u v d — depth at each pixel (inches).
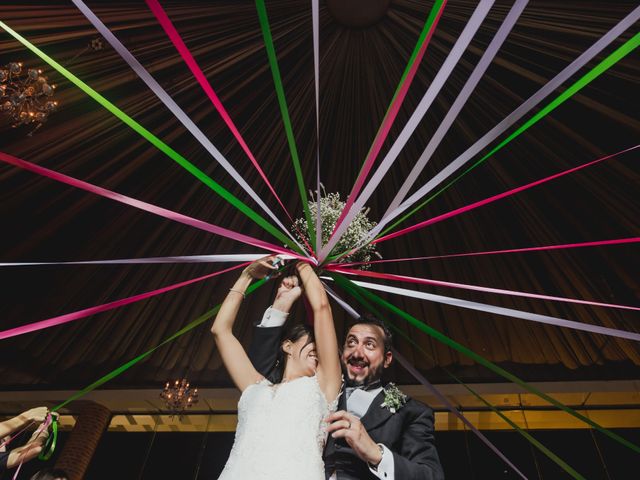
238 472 53.7
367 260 82.4
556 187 374.6
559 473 317.7
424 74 394.6
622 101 323.3
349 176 422.6
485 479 321.4
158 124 356.5
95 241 369.1
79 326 351.3
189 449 356.5
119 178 356.2
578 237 369.7
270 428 57.1
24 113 227.8
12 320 342.0
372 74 403.5
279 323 74.6
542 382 320.8
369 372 75.7
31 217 337.4
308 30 379.2
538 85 354.9
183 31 333.7
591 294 346.3
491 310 71.1
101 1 296.7
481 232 394.9
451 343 72.8
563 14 319.6
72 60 297.4
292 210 420.5
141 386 339.6
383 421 70.9
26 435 322.7
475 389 327.6
